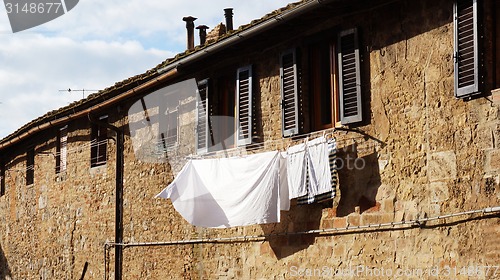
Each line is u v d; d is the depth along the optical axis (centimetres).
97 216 2302
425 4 1346
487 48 1231
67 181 2489
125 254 2142
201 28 2228
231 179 1655
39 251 2686
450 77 1297
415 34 1362
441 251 1293
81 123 2425
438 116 1314
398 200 1378
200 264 1844
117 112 2225
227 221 1655
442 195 1299
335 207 1494
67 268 2467
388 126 1404
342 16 1491
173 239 1948
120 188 2184
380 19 1426
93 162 2364
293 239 1580
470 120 1259
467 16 1253
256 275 1669
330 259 1497
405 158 1370
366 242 1429
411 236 1347
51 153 2591
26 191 2819
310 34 1559
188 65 1816
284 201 1559
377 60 1428
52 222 2588
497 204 1210
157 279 2002
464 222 1256
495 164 1216
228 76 1831
